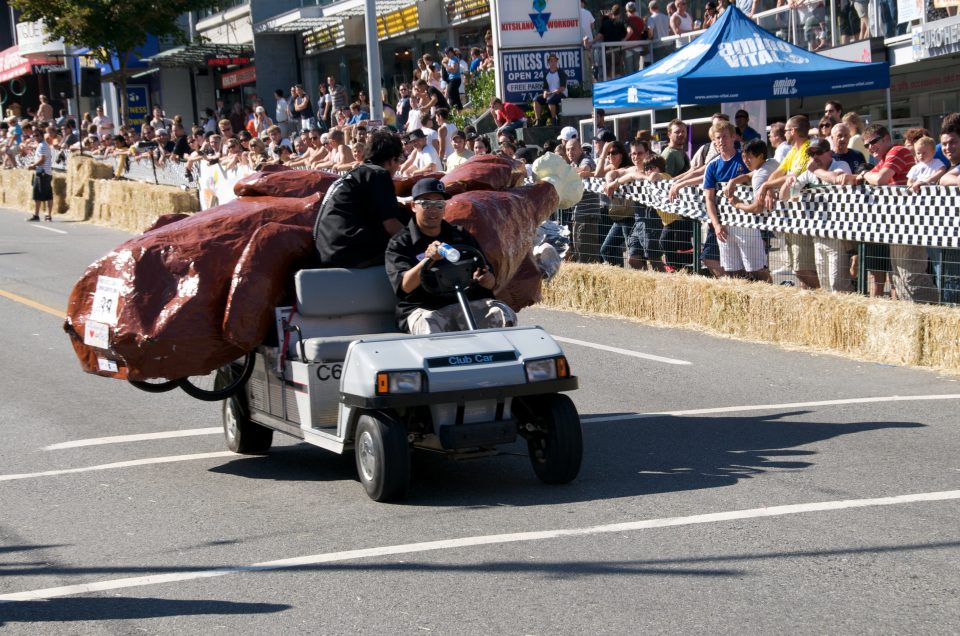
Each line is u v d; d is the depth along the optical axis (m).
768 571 5.64
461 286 7.62
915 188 11.39
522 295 9.52
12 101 57.53
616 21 24.91
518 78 25.34
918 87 19.95
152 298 7.91
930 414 8.98
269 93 40.19
